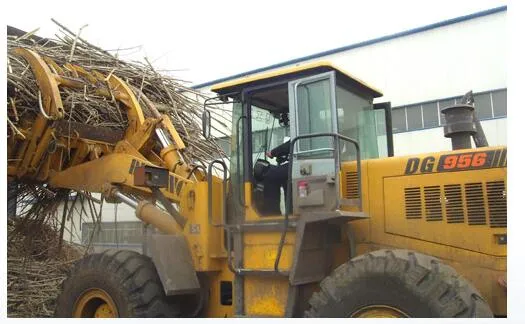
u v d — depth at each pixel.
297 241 3.58
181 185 4.57
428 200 3.64
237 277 3.96
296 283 3.55
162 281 4.07
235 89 4.26
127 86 5.53
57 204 6.47
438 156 3.68
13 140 5.18
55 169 5.44
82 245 7.34
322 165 3.68
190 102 6.51
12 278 6.24
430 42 10.73
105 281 4.33
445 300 2.93
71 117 5.27
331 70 3.83
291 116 3.88
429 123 10.62
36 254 6.78
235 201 4.12
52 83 4.93
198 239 4.26
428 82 10.70
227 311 4.23
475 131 4.00
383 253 3.28
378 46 11.25
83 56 5.91
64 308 4.61
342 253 3.93
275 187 4.16
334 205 3.52
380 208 3.79
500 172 3.42
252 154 4.14
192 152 6.10
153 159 5.23
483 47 10.24
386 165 3.84
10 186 5.91
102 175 5.07
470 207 3.49
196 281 4.24
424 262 3.12
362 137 4.34
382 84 11.16
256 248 3.88
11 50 5.25
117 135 5.47
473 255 3.44
